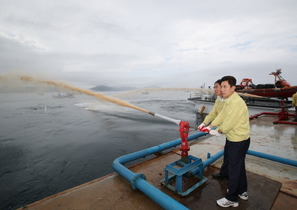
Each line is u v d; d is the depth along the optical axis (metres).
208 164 3.36
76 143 8.45
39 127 12.59
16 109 24.66
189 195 2.60
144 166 3.68
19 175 5.32
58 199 2.54
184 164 2.87
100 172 5.43
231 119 2.21
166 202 2.06
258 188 2.76
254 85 16.52
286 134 6.27
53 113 20.06
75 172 5.46
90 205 2.40
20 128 12.33
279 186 2.81
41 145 8.27
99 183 2.97
